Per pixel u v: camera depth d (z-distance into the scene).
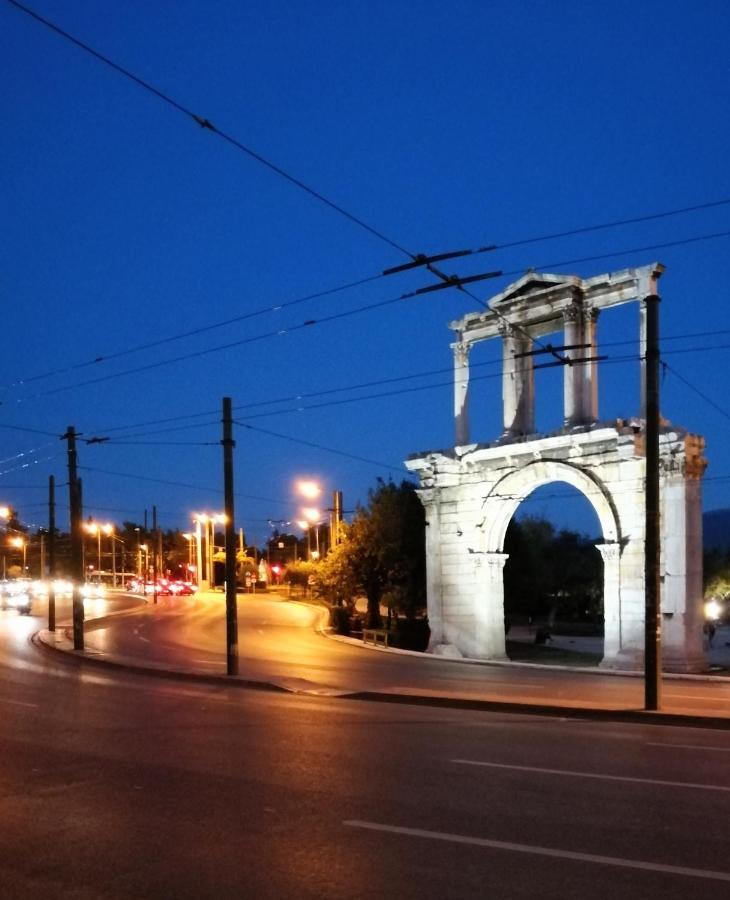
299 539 136.75
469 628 37.94
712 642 52.47
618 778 10.89
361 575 48.00
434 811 9.21
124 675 26.12
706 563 82.12
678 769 11.52
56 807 9.48
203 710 17.69
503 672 30.25
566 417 35.16
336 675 26.59
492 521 37.53
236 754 12.51
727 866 7.40
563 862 7.52
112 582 121.25
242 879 7.14
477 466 38.00
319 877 7.17
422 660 35.38
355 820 8.87
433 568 39.22
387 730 15.02
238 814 9.12
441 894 6.78
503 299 37.62
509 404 37.53
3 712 17.36
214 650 35.53
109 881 7.14
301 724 15.66
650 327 19.28
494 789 10.24
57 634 41.12
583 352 35.12
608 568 33.16
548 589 74.75
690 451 31.70
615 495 33.38
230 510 25.61
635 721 17.47
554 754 12.66
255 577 109.25
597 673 30.73
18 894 6.88
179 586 91.31
